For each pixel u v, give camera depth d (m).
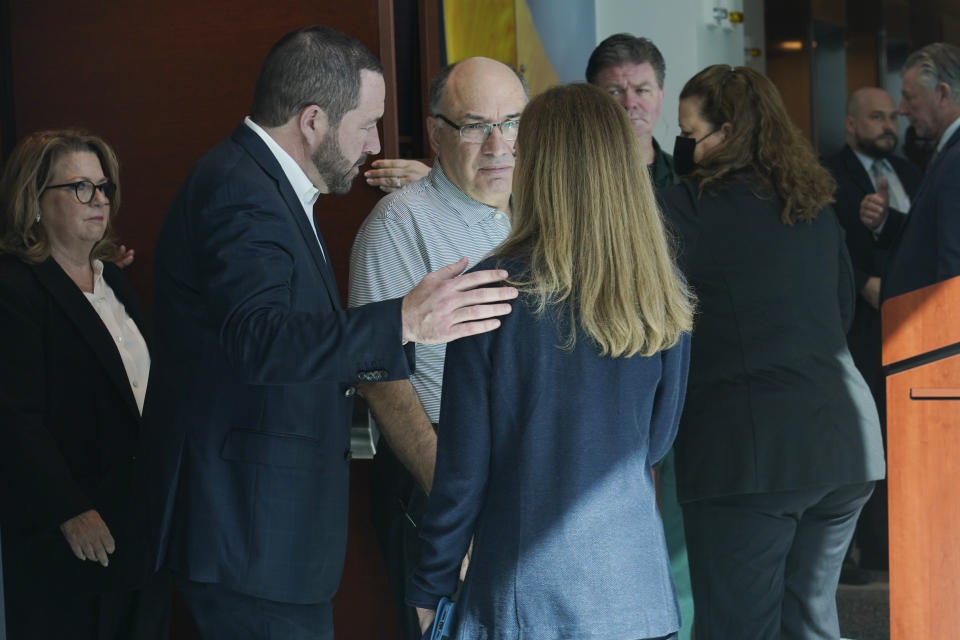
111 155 5.74
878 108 9.58
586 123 3.59
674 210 5.50
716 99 5.68
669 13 10.82
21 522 5.38
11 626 5.36
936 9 14.86
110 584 5.32
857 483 5.39
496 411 3.49
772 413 5.30
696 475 5.43
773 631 5.51
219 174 4.12
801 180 5.49
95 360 5.47
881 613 8.29
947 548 5.79
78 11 6.00
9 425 5.20
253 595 4.10
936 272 6.85
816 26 13.84
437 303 3.52
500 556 3.46
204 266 3.99
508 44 9.45
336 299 4.34
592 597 3.41
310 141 4.35
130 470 5.48
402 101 7.05
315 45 4.32
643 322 3.54
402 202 5.37
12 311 5.31
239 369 3.79
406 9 6.99
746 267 5.39
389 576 5.38
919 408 5.87
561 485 3.44
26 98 6.07
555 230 3.51
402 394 4.97
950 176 6.76
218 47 5.87
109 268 5.86
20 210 5.45
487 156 5.27
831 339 5.46
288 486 4.12
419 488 5.20
